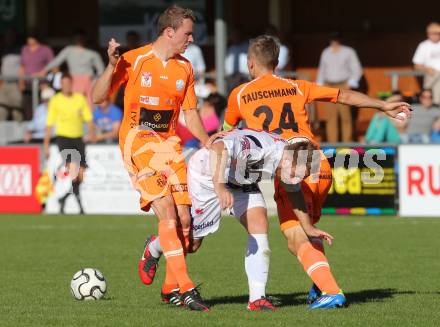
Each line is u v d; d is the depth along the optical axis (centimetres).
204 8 6856
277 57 2553
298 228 2458
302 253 2458
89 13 7050
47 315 2391
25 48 6231
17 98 6162
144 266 2678
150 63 2511
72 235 4344
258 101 2517
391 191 4994
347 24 6788
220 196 2297
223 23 5581
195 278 3116
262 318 2297
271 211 5128
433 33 5781
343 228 4503
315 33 6812
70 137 5181
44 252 3794
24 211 5384
